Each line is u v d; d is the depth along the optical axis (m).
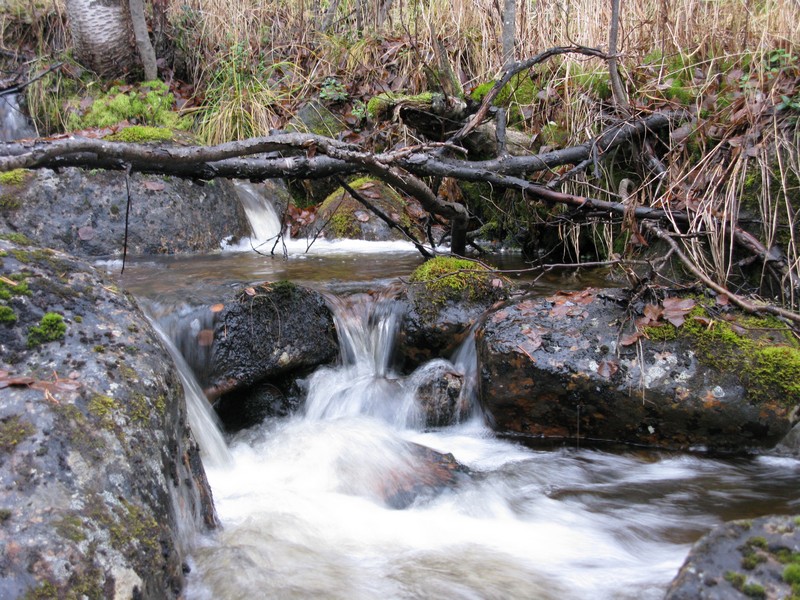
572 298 3.95
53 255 2.83
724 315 3.74
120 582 1.90
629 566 2.60
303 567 2.49
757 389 3.42
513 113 6.28
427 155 4.70
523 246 6.29
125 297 2.85
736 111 4.77
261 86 8.02
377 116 5.83
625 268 3.91
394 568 2.54
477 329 4.07
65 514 1.92
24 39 8.73
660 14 5.74
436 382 4.01
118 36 8.23
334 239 6.71
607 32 6.01
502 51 6.79
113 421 2.23
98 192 5.63
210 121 7.72
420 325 4.17
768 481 3.29
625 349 3.63
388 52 7.97
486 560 2.62
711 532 1.96
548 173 5.72
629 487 3.26
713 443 3.58
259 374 3.79
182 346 3.69
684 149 4.99
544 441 3.81
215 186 6.28
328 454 3.47
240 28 8.70
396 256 5.88
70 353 2.41
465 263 4.46
